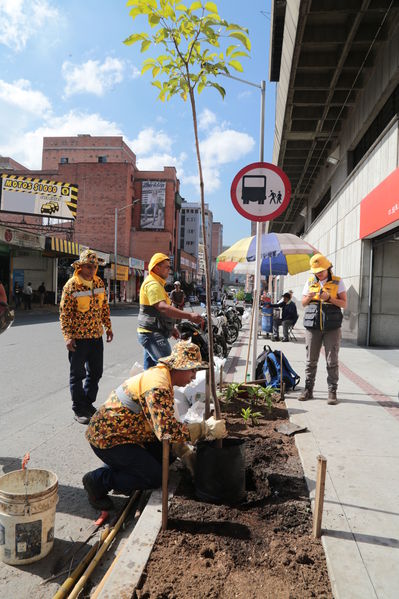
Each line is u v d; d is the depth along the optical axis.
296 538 2.58
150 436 3.18
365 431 4.39
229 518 2.80
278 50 15.57
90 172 55.28
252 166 5.35
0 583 2.38
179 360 3.05
